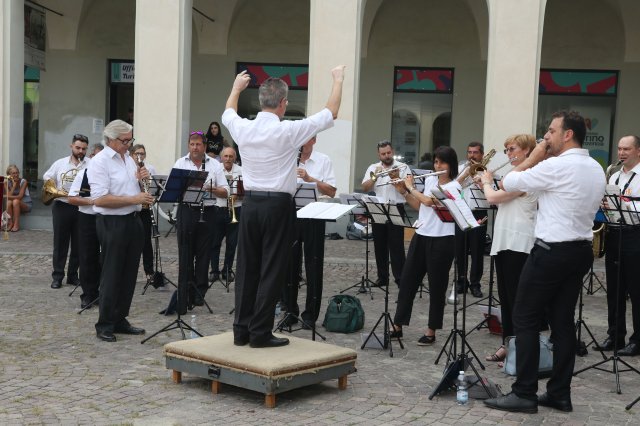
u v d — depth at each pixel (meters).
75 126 20.44
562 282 5.62
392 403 5.85
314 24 14.90
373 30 19.59
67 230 10.26
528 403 5.70
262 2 19.80
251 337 6.09
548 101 19.41
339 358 6.04
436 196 5.89
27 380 6.16
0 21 15.66
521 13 14.30
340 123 14.90
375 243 10.46
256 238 6.02
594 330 8.64
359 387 6.25
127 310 7.81
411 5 19.42
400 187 7.63
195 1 19.52
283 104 5.96
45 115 20.47
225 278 10.95
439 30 19.45
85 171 8.72
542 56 19.27
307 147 9.00
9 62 15.70
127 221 7.58
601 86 19.14
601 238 7.63
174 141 15.34
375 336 7.53
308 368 5.80
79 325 8.16
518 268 6.82
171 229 15.10
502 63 14.39
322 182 8.76
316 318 8.16
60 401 5.67
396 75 19.69
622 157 7.73
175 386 6.14
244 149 5.89
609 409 5.88
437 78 19.59
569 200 5.46
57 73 20.33
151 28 15.26
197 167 9.34
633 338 7.62
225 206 10.67
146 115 15.34
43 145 20.53
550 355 6.58
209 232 9.24
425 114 19.73
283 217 5.93
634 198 6.55
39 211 16.47
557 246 5.50
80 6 19.89
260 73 20.03
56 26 20.02
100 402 5.68
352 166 14.95
